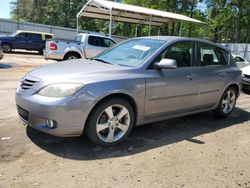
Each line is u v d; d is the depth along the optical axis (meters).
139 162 3.76
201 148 4.42
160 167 3.68
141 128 5.12
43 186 3.05
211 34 45.31
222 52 6.07
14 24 30.83
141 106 4.39
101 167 3.55
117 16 23.47
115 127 4.19
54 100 3.64
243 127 5.71
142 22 25.97
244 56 27.30
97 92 3.81
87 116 3.81
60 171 3.38
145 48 4.87
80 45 13.59
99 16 23.72
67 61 4.88
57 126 3.68
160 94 4.59
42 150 3.87
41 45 22.52
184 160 3.94
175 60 4.77
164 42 4.92
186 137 4.85
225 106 6.18
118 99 4.10
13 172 3.29
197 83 5.20
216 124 5.79
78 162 3.62
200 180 3.44
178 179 3.42
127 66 4.50
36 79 3.92
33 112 3.77
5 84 8.26
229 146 4.61
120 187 3.15
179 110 5.07
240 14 36.81
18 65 13.47
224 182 3.45
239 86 6.35
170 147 4.35
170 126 5.40
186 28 41.75
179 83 4.85
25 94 3.90
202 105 5.53
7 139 4.14
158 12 22.19
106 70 4.16
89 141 4.27
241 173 3.71
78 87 3.72
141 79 4.30
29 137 4.26
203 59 5.52
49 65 4.55
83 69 4.14
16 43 21.73
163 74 4.62
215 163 3.93
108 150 4.05
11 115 5.25
